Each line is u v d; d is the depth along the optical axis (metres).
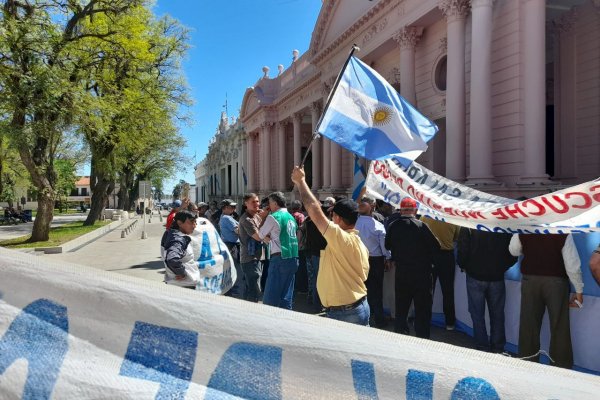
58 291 1.83
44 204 17.38
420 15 15.42
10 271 1.87
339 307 3.49
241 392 1.67
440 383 1.66
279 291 6.16
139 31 18.61
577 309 4.49
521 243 4.55
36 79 13.51
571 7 15.41
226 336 1.74
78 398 1.66
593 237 4.41
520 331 4.56
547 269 4.33
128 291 1.81
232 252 8.04
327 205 7.45
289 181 37.41
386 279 7.02
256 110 38.62
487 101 12.49
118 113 18.42
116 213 38.00
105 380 1.68
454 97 13.65
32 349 1.74
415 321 5.30
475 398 1.63
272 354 1.71
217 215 13.91
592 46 14.84
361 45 19.95
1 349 1.74
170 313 1.77
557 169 16.23
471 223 3.93
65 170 54.16
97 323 1.78
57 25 14.96
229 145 57.22
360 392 1.66
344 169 23.50
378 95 4.22
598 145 14.63
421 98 17.09
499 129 12.85
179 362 1.71
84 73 16.70
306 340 1.72
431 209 4.38
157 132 24.03
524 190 11.79
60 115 15.36
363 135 4.10
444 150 16.67
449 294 6.38
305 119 34.97
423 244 5.22
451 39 13.72
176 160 46.69
